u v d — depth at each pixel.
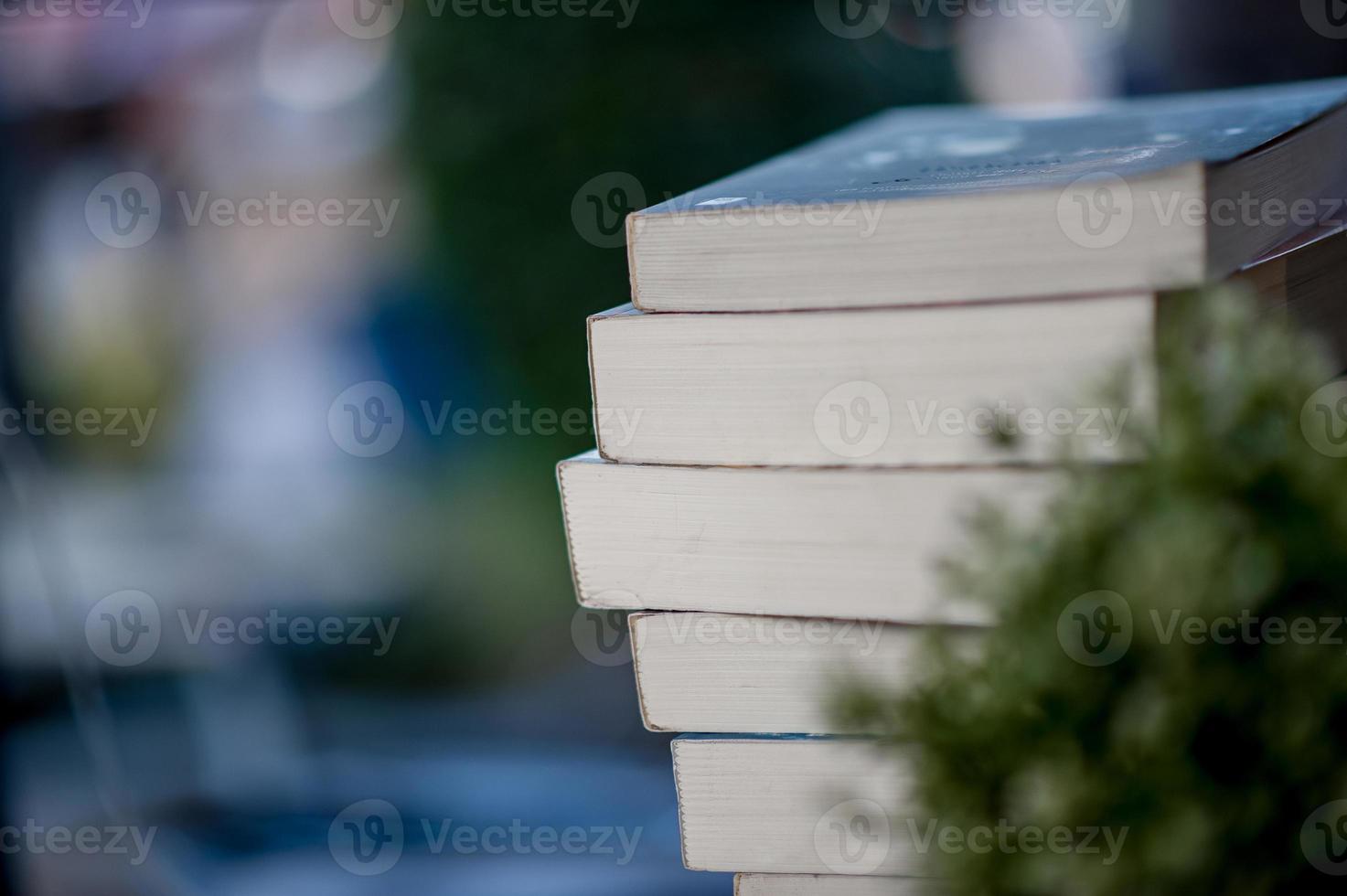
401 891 3.45
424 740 4.64
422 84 3.60
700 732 1.46
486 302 3.66
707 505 1.44
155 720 4.42
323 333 5.42
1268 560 1.34
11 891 2.56
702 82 3.50
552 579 4.51
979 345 1.40
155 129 5.75
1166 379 1.36
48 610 3.61
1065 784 1.34
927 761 1.36
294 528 5.52
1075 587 1.35
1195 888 1.34
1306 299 1.45
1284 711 1.34
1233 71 3.02
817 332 1.42
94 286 6.08
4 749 2.61
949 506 1.42
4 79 5.43
